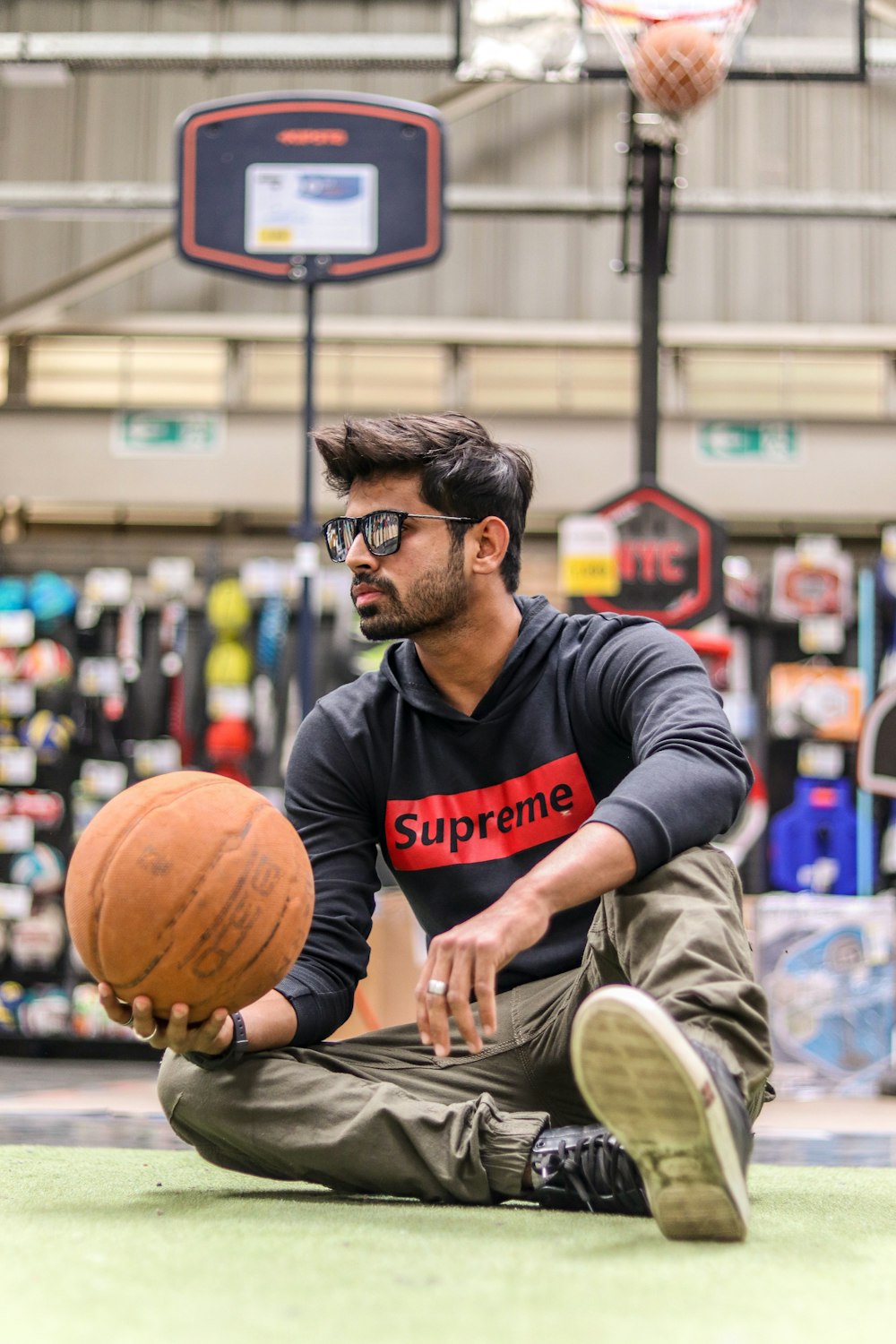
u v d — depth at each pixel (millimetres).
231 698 6828
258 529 8406
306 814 1886
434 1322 949
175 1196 1701
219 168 4617
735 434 7977
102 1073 5766
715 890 1451
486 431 1825
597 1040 1201
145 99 8641
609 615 1869
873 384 8656
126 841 1462
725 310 8484
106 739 6891
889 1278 1174
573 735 1800
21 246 8570
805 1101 4797
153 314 8562
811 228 8555
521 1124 1591
